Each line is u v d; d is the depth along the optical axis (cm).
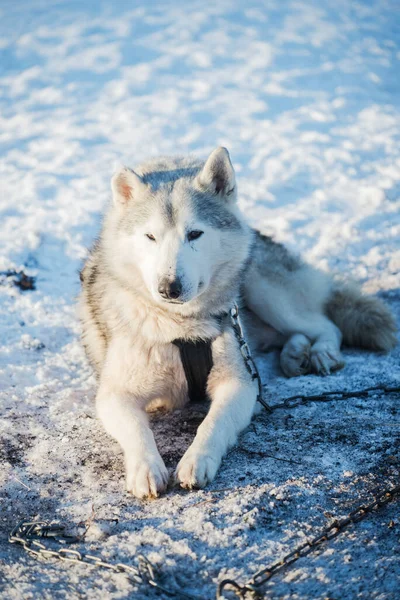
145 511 312
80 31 1439
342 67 1237
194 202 372
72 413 407
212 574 271
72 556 285
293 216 713
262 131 956
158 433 385
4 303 545
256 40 1379
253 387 390
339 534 288
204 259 366
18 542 300
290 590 260
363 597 255
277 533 292
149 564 270
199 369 394
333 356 458
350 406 400
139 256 369
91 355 435
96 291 416
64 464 354
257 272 483
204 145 905
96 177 801
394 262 614
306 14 1573
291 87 1138
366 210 722
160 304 373
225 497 316
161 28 1455
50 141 920
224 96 1097
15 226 673
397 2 1709
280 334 509
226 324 398
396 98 1105
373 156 868
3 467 352
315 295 511
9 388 434
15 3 1673
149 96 1102
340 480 325
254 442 366
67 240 650
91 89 1139
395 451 346
